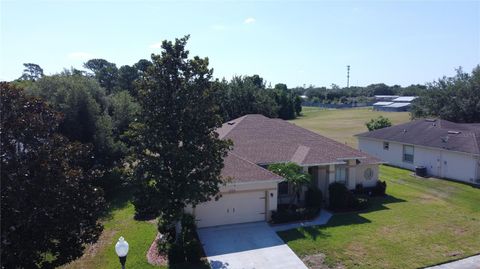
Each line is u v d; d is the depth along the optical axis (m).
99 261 17.38
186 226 19.41
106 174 31.36
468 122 48.94
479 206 25.34
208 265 16.66
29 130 11.60
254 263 16.89
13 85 12.11
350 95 182.12
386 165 39.59
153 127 16.69
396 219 22.62
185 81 17.12
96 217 12.80
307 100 164.75
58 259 11.95
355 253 17.78
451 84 51.84
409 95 166.75
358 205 24.52
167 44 16.95
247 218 21.94
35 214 11.05
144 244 19.06
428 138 35.88
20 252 10.58
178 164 16.55
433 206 25.39
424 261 16.94
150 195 16.64
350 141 55.84
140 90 16.97
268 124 31.97
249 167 22.59
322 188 26.05
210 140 17.17
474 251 18.00
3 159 11.12
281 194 25.16
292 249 18.30
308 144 28.23
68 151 12.86
